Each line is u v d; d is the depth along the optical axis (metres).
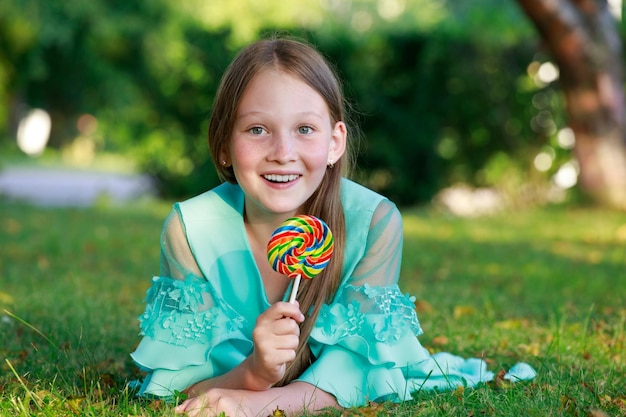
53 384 3.34
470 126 14.85
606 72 12.56
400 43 14.77
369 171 15.05
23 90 30.59
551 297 6.15
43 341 4.38
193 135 15.62
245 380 3.04
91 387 3.30
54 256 7.90
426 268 7.74
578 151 13.01
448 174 15.08
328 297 3.29
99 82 24.05
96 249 8.50
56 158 41.25
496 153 14.81
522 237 10.43
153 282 3.36
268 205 3.10
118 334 4.58
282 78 3.10
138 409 3.08
